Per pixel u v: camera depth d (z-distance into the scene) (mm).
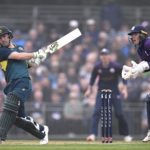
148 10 75688
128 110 55438
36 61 30953
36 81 62812
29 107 55500
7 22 75688
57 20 75312
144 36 31766
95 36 70188
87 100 56594
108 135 34781
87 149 26531
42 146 28859
